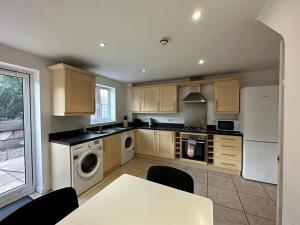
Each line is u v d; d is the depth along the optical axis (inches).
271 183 103.2
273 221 69.4
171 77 152.7
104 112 158.1
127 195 41.5
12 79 83.9
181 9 49.3
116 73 135.6
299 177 32.1
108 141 119.5
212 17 53.6
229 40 71.7
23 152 89.0
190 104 158.6
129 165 138.9
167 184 53.4
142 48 80.4
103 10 49.5
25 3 45.4
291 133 34.8
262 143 104.5
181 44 75.9
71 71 94.7
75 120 116.0
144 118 184.5
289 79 35.7
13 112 84.7
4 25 57.3
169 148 145.5
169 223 31.6
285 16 37.1
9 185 84.1
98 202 38.4
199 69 123.1
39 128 90.4
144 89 169.0
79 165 90.1
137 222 31.9
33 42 71.9
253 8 48.6
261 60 101.4
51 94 95.7
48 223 35.1
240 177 114.5
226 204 81.8
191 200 39.5
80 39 69.6
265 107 102.6
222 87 132.2
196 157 134.2
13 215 29.8
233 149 119.2
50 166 94.7
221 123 135.6
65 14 51.3
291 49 34.8
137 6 47.7
